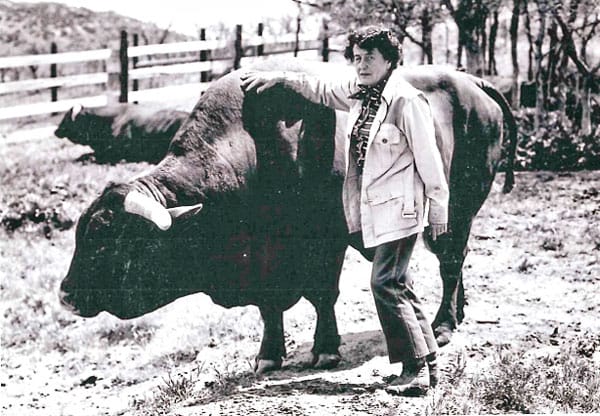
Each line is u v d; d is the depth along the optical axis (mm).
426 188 6402
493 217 10406
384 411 6262
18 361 9047
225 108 7352
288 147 7305
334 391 6766
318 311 7531
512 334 7914
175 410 6746
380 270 6484
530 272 9305
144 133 12555
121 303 7320
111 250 7223
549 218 10266
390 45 6484
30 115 14680
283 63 7516
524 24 11820
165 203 7094
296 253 7441
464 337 7891
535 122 11758
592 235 9820
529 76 11898
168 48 13703
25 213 11938
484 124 7973
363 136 6559
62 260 11172
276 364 7520
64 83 15305
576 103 11797
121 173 12539
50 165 12805
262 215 7352
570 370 7039
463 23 11602
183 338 8953
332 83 7242
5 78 16578
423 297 8891
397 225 6434
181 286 7367
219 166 7238
